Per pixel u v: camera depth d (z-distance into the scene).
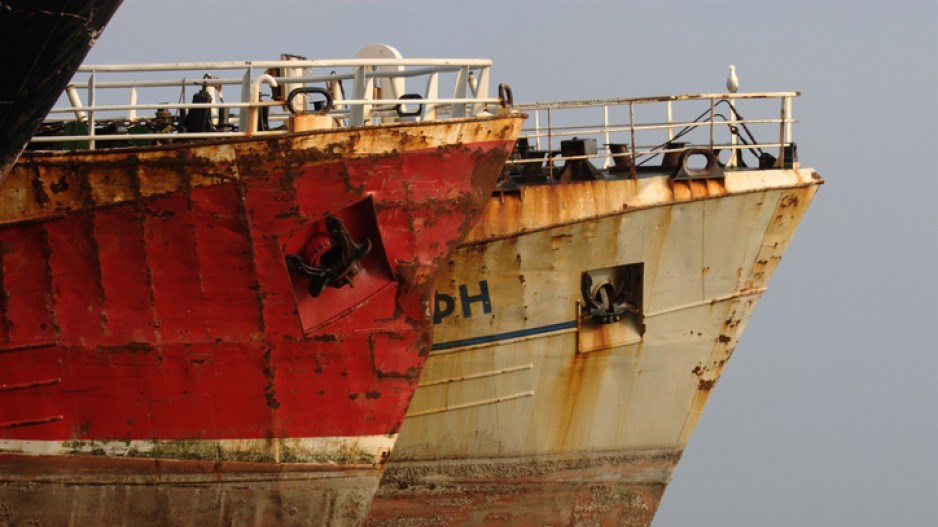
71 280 49.53
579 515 70.81
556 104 67.12
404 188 52.19
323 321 52.19
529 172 68.12
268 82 51.41
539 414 67.12
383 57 66.25
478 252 61.84
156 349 50.69
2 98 46.00
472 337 63.66
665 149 71.12
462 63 56.75
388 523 66.19
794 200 70.62
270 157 49.69
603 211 64.12
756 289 71.56
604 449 70.06
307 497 53.66
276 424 52.56
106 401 50.75
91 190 48.72
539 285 64.25
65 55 46.28
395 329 53.50
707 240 68.50
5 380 49.56
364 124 54.50
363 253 51.78
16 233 48.66
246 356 51.59
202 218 49.84
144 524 52.25
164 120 62.81
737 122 69.81
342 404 53.28
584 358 66.94
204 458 52.00
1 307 49.09
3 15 44.16
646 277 67.25
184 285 50.47
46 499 51.03
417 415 64.25
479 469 66.81
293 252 51.50
